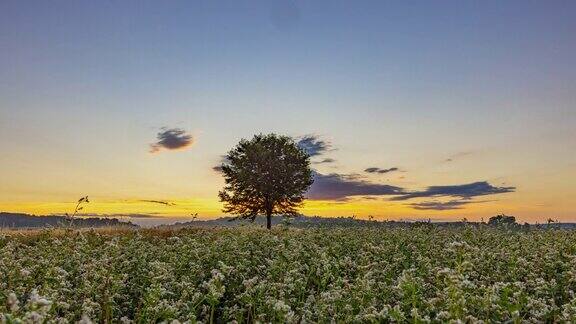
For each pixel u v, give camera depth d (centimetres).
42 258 1528
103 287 1295
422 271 1602
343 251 2064
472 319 951
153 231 3170
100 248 1848
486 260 1722
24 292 1220
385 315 1003
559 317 1080
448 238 2472
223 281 1514
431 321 974
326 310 1120
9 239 2277
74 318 1170
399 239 2303
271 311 1102
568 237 2288
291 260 1595
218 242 1955
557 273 1600
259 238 2109
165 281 1430
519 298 1109
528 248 2008
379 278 1591
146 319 1093
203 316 1291
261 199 6512
